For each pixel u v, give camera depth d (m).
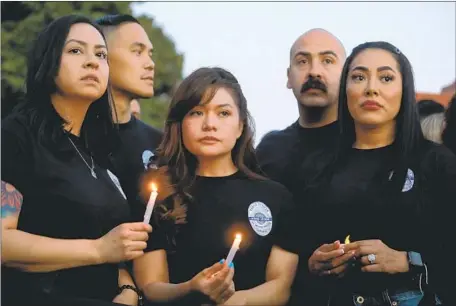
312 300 7.55
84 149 7.38
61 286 6.95
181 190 7.47
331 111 8.50
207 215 7.39
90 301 6.90
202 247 7.31
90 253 6.74
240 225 7.36
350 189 7.55
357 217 7.47
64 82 7.19
